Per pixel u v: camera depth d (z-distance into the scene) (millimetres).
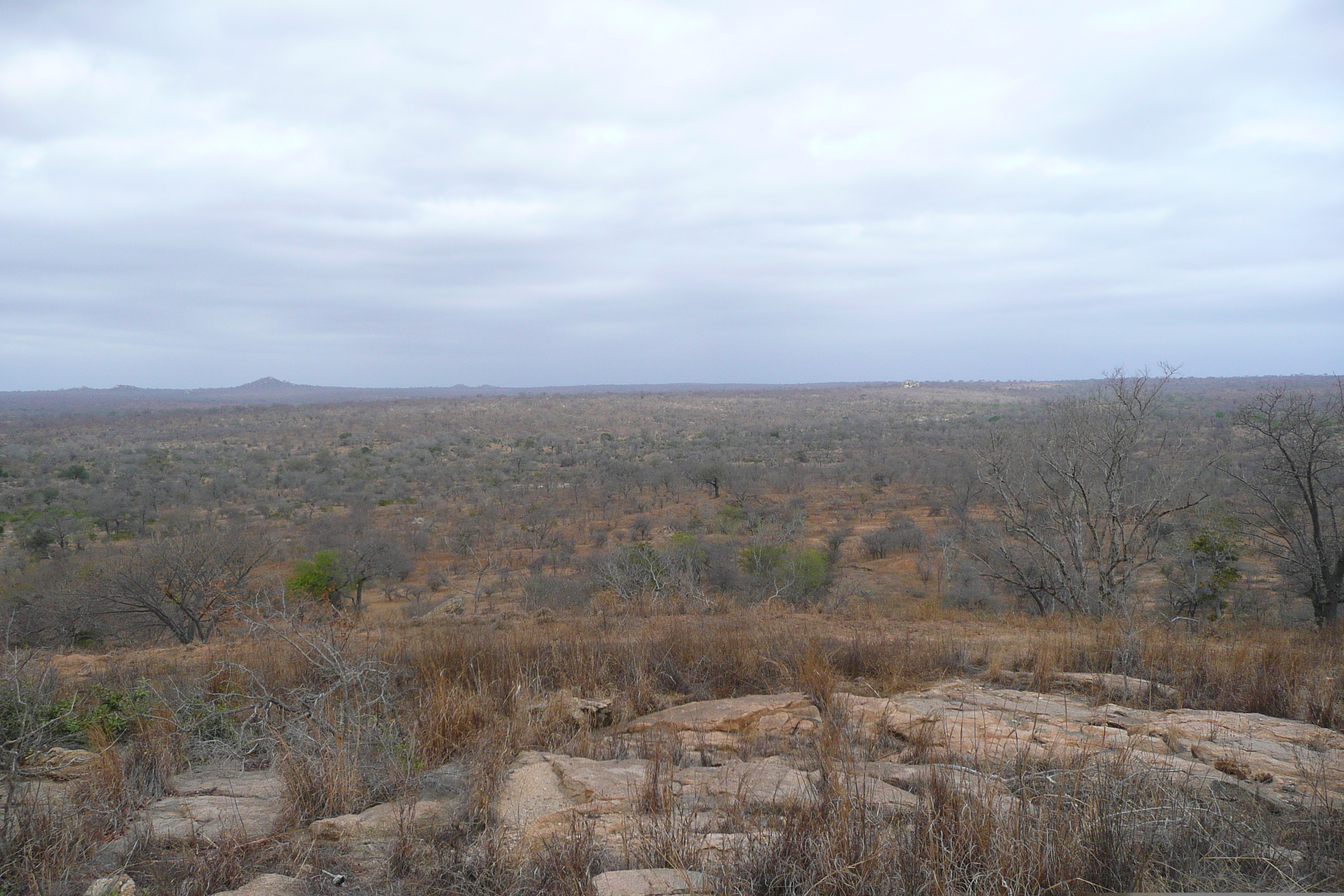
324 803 4125
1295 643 10453
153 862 3289
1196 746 5039
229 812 4117
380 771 4621
